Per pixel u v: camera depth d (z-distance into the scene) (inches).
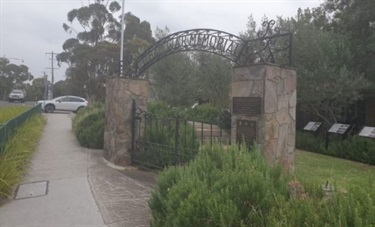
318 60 502.6
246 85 214.7
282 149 217.0
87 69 1473.9
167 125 315.3
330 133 519.2
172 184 156.7
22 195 219.1
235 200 119.6
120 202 204.7
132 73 327.0
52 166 305.9
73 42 1636.3
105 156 344.5
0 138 243.0
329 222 95.5
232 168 149.6
